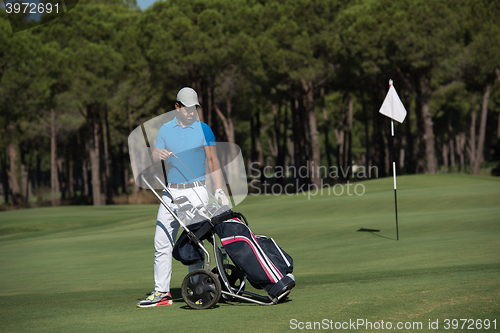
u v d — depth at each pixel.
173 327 5.07
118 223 31.00
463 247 10.52
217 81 54.12
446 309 5.05
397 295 5.91
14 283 10.28
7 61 46.28
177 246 6.38
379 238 13.52
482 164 83.38
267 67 48.00
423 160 57.75
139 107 60.84
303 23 48.03
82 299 7.51
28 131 64.75
